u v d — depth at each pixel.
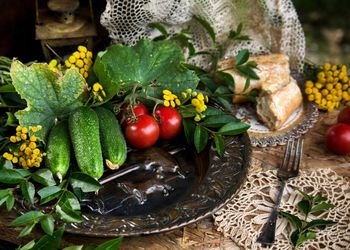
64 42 1.02
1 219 0.82
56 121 0.90
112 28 1.03
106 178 0.87
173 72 0.95
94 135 0.85
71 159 0.87
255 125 1.00
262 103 0.99
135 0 1.00
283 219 0.86
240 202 0.88
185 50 1.10
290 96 1.00
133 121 0.90
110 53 0.94
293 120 1.01
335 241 0.83
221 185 0.84
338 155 0.96
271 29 1.11
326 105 1.03
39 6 1.17
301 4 2.00
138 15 1.02
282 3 1.08
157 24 1.04
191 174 0.89
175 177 0.88
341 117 0.99
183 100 0.94
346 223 0.85
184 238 0.84
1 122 0.91
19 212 0.81
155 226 0.79
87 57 0.94
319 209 0.85
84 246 0.82
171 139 0.94
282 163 0.93
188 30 1.07
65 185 0.83
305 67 1.15
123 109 0.92
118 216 0.82
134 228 0.79
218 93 0.99
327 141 0.96
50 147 0.85
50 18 1.03
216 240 0.84
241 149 0.89
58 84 0.88
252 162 0.94
